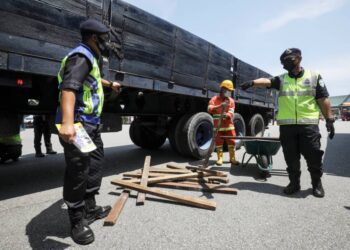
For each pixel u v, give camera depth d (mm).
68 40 2709
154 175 3729
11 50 2270
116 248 1944
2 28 2207
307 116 3100
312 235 2160
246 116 8281
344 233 2197
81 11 2820
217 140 4922
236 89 6711
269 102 9359
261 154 4145
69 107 1706
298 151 3236
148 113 4816
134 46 3557
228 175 4188
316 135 3100
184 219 2463
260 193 3266
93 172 2359
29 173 4262
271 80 3506
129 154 6195
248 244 2012
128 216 2523
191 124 5180
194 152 5262
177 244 2006
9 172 4332
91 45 2039
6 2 2223
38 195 3172
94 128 2139
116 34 3246
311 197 3119
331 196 3158
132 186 3094
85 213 2346
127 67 3471
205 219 2467
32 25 2404
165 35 4129
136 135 6742
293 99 3170
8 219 2451
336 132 13930
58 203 2893
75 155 1868
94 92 2092
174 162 5211
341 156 6105
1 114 2793
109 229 2250
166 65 4203
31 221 2408
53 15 2570
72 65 1807
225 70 6137
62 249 1925
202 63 5176
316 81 3158
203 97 5344
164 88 4207
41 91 3154
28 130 14234
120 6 3289
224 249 1939
